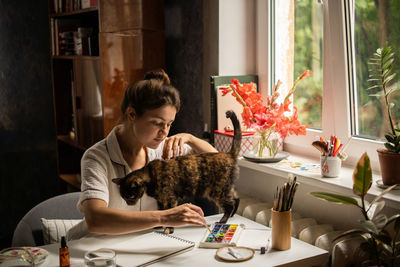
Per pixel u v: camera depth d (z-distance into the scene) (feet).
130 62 7.03
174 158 4.75
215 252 4.28
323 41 5.53
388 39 4.82
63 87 9.22
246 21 6.50
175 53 7.31
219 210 6.25
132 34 6.97
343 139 5.47
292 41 6.12
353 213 4.89
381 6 4.82
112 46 6.85
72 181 8.86
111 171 4.68
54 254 4.30
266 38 6.35
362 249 3.87
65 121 9.36
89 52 7.94
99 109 7.30
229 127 6.24
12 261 3.79
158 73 4.68
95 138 7.64
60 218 5.64
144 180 4.50
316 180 4.91
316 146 5.06
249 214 5.61
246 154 5.87
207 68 6.62
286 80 6.30
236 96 5.48
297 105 6.20
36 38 10.49
